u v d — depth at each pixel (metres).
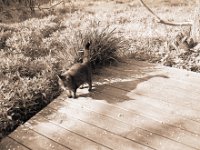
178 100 1.87
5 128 1.80
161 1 5.57
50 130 1.66
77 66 1.92
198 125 1.63
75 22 3.96
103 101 1.89
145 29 3.59
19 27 3.69
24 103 1.96
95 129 1.64
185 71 2.25
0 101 1.91
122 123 1.67
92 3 5.52
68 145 1.53
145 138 1.54
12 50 2.94
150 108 1.80
